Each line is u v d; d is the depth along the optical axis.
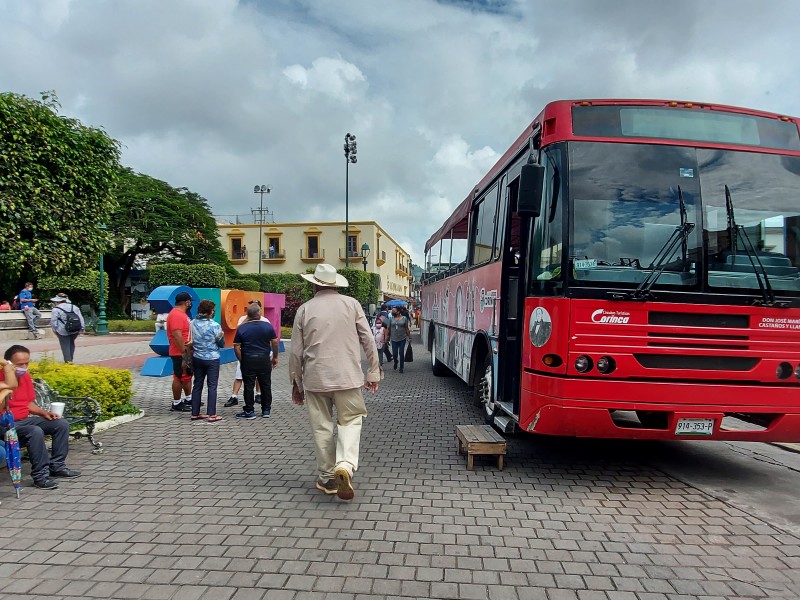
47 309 27.81
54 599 3.02
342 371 4.52
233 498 4.62
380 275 58.41
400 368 13.92
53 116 13.59
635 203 4.87
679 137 5.09
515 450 6.30
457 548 3.71
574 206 4.84
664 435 4.78
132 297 42.44
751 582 3.31
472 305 8.30
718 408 4.68
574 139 4.99
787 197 5.04
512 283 6.45
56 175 13.52
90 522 4.10
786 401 4.75
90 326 28.83
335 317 4.59
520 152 6.15
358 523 4.11
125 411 7.79
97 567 3.39
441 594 3.12
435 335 13.16
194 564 3.44
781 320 4.77
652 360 4.68
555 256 4.89
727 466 5.77
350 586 3.19
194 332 7.52
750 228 4.93
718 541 3.90
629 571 3.42
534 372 5.04
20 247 12.60
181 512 4.30
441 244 12.30
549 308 4.85
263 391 8.02
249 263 58.31
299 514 4.28
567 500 4.68
